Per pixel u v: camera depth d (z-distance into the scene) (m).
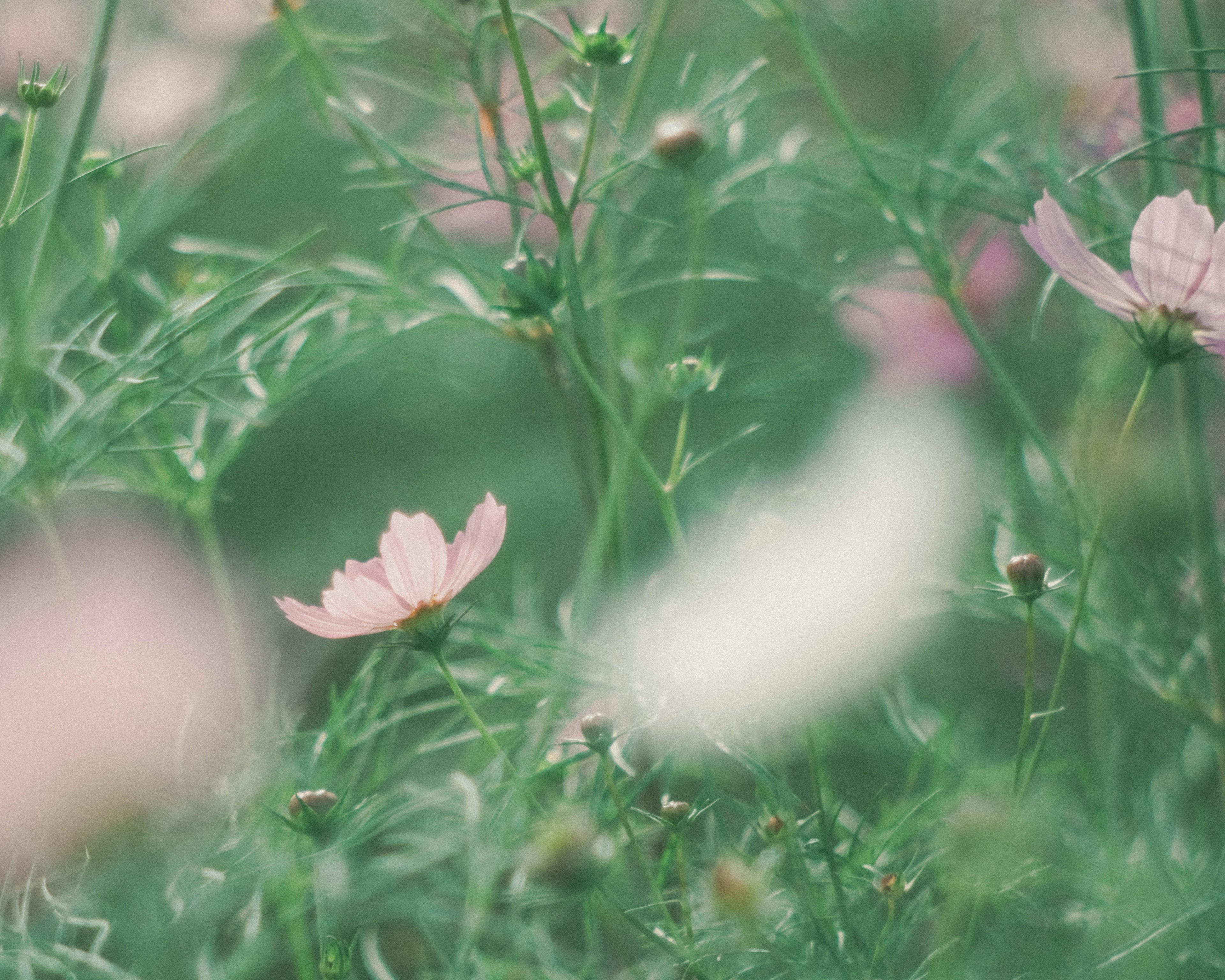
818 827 1.15
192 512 1.23
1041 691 1.37
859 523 1.19
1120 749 1.29
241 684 1.20
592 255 1.30
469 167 1.27
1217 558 1.17
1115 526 1.27
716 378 1.17
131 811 1.11
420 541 1.08
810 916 1.12
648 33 1.41
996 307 1.48
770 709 1.16
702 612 1.16
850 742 1.30
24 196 1.17
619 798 1.10
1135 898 1.19
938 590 1.18
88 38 1.36
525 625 1.27
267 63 1.38
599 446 1.20
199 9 1.40
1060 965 1.17
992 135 1.33
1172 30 1.33
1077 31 1.43
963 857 1.14
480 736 1.19
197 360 1.20
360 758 1.18
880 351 1.50
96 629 1.14
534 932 1.18
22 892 1.14
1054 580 1.24
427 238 1.37
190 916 1.11
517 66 1.13
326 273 1.24
